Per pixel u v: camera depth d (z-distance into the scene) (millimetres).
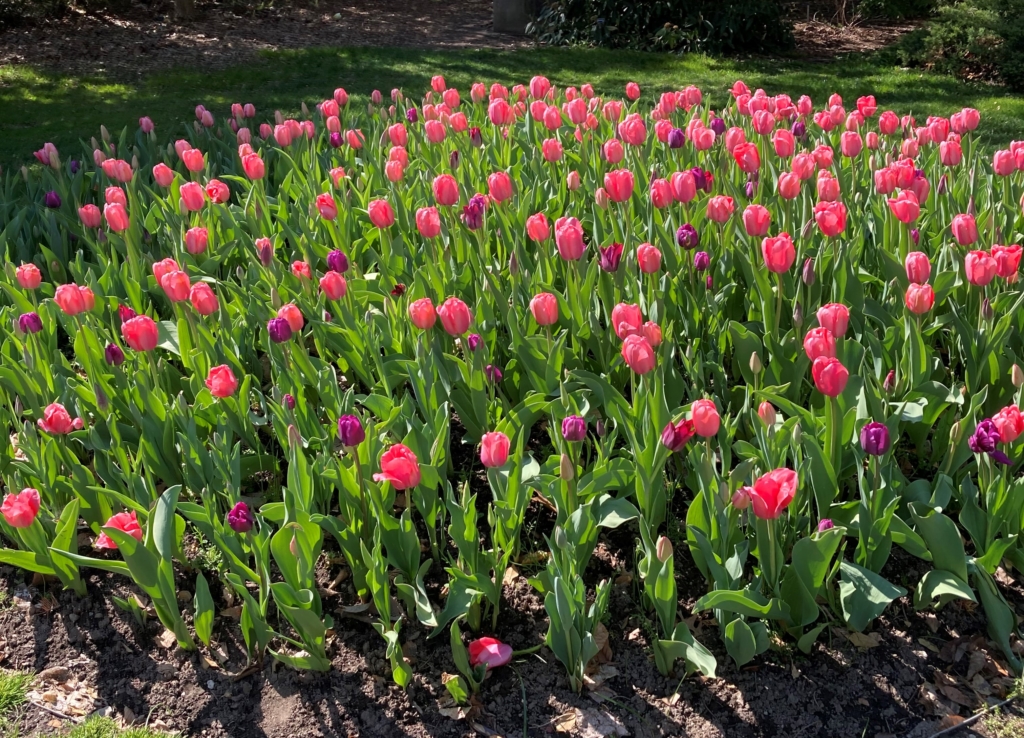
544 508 1533
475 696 1231
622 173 1675
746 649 1191
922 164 2383
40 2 5977
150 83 4816
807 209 1885
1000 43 4727
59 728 1218
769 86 4730
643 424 1332
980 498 1340
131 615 1386
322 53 5469
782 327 1748
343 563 1445
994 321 1603
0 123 4082
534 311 1377
